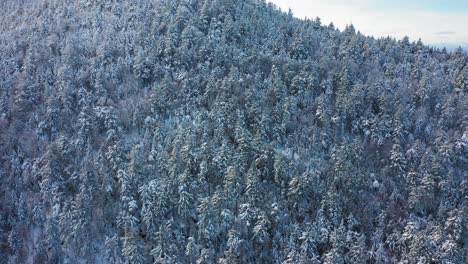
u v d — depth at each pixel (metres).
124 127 93.12
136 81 105.19
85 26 131.88
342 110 99.94
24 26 131.75
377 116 100.31
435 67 135.00
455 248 69.69
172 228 72.88
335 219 75.00
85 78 103.38
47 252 73.38
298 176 78.31
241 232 72.88
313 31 147.12
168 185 75.56
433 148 94.25
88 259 72.56
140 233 74.00
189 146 80.88
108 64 109.44
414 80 121.06
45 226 75.94
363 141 97.75
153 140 87.25
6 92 99.44
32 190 81.81
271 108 97.19
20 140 88.94
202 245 71.44
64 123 91.75
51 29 126.44
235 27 125.75
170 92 98.38
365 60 130.62
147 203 73.94
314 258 68.25
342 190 80.88
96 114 91.62
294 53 125.56
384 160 90.75
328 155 90.19
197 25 126.50
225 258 68.19
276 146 91.50
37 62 110.12
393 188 83.56
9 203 79.31
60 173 80.88
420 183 82.62
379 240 73.25
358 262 68.38
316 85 107.94
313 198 79.38
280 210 76.19
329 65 117.38
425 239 69.75
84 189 75.12
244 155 82.31
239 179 77.50
